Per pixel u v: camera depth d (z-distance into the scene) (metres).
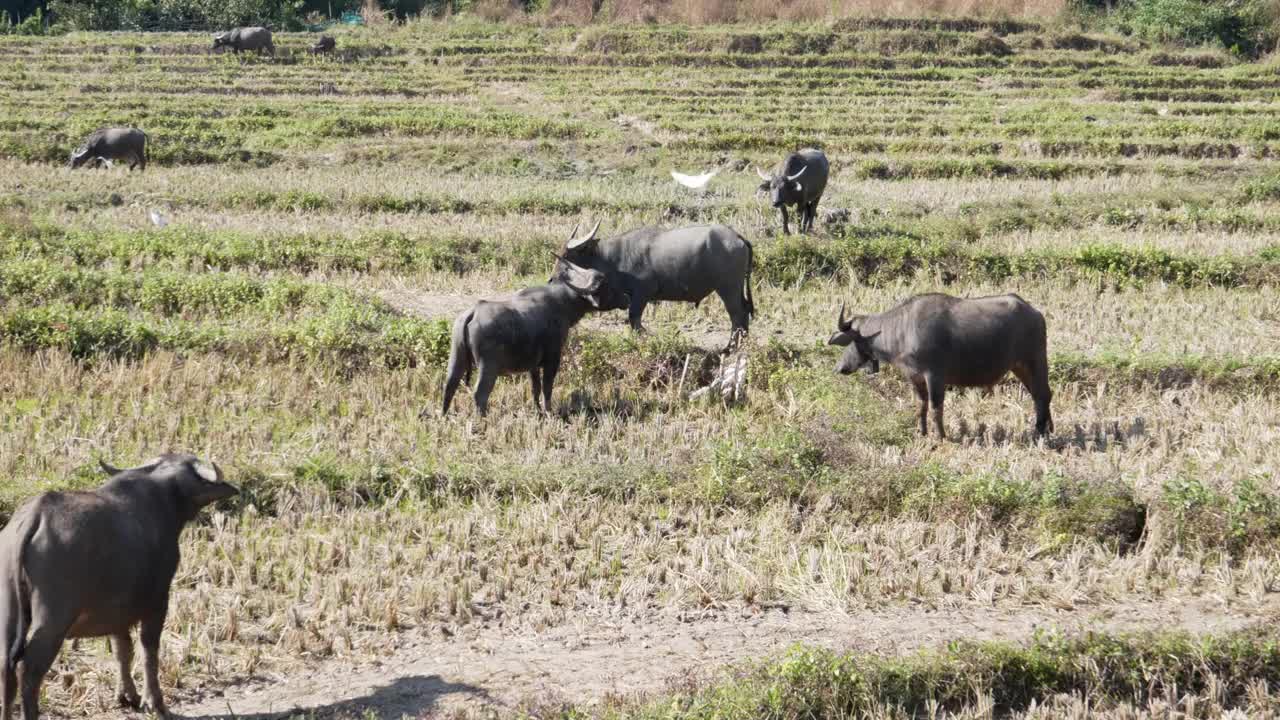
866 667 19.50
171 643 20.47
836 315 42.50
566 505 27.05
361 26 134.00
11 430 29.50
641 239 36.94
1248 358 36.38
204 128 79.69
